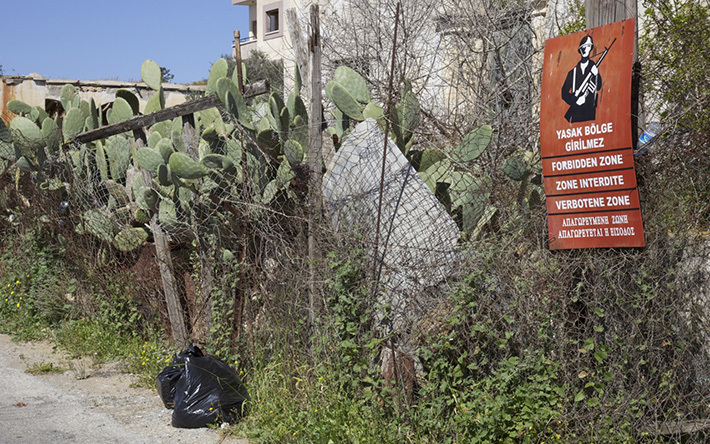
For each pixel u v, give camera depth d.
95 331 7.59
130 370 6.80
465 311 4.46
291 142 5.54
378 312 4.89
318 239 5.25
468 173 5.41
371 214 5.12
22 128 8.27
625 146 4.07
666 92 4.54
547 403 4.26
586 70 4.22
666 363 4.24
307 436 4.71
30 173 8.66
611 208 4.15
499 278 4.46
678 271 4.21
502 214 4.91
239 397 5.39
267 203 5.80
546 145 4.40
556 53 4.37
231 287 6.02
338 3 10.88
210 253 6.22
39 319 8.59
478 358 4.54
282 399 5.21
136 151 6.62
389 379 4.67
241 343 5.89
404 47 8.16
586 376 4.26
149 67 8.06
